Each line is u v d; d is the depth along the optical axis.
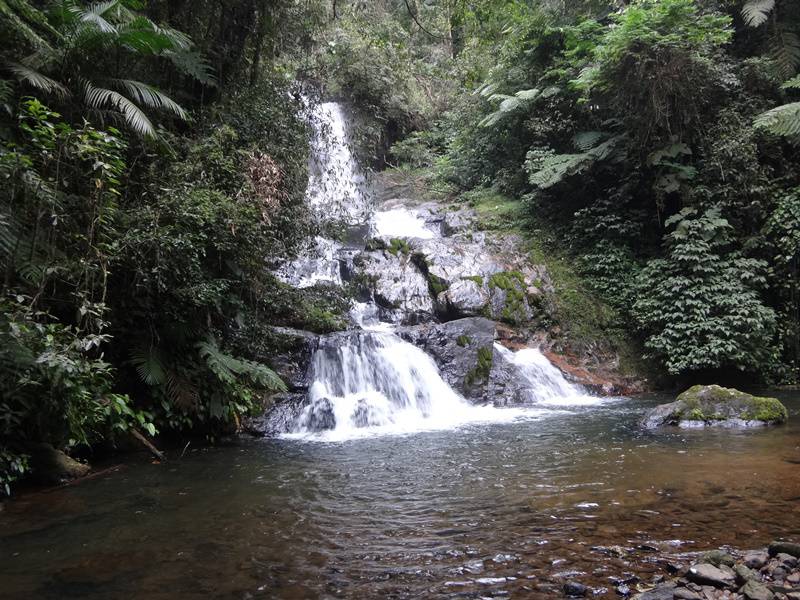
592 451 5.93
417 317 11.43
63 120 6.99
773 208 11.29
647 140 12.63
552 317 11.82
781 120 10.41
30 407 4.69
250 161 8.23
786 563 2.85
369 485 4.88
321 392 8.50
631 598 2.59
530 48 15.62
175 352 7.01
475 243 13.49
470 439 6.80
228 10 10.14
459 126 18.08
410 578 2.96
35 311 5.00
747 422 7.25
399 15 17.97
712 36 11.85
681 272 11.03
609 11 15.18
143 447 6.39
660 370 11.34
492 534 3.58
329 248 13.02
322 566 3.15
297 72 13.89
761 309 10.23
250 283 8.27
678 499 4.15
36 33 7.07
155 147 7.44
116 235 6.05
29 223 5.47
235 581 2.97
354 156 15.21
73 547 3.50
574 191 14.05
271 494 4.65
